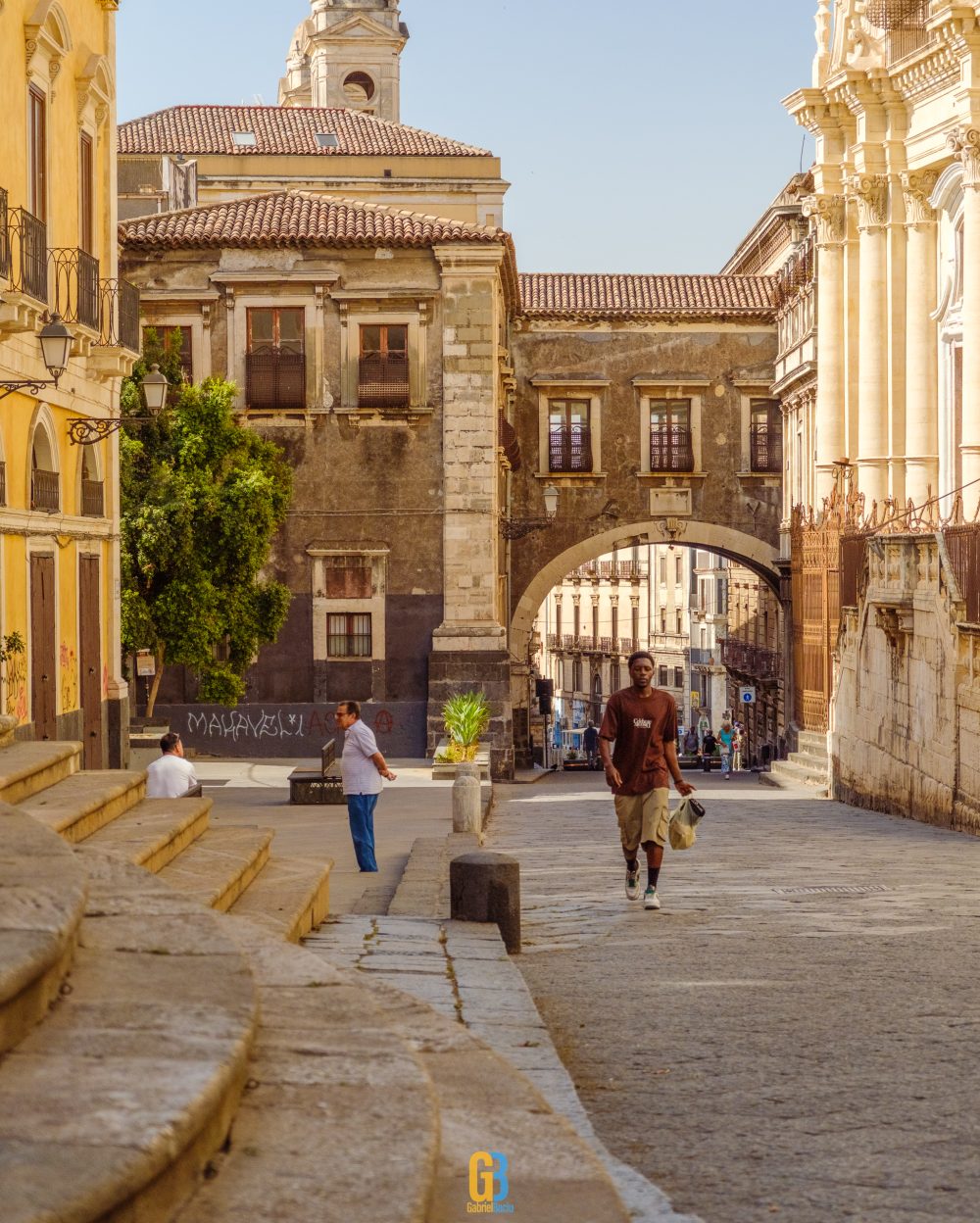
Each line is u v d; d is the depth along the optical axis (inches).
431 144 2445.9
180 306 1737.2
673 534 2167.8
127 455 1365.7
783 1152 256.5
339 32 3538.4
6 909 182.5
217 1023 169.2
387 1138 160.1
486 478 1739.7
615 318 2156.7
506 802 1355.8
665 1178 243.8
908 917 513.3
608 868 699.4
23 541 844.6
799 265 1867.6
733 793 1467.8
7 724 473.7
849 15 1583.4
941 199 1497.3
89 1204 120.5
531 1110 222.1
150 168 2292.1
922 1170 246.4
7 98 808.3
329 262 1738.4
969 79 1339.8
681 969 418.0
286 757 1734.7
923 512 1512.1
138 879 252.2
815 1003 370.0
